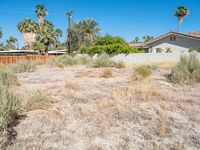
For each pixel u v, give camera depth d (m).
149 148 2.53
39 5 39.56
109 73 9.01
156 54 21.80
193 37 24.06
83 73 10.04
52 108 4.13
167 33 25.88
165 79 7.80
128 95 5.24
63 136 2.87
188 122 3.38
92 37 41.78
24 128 3.11
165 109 4.07
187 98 4.93
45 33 29.58
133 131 3.05
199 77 7.20
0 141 2.57
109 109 4.09
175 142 2.69
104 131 3.04
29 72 11.91
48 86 6.73
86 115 3.76
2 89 3.58
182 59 8.12
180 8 39.12
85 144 2.64
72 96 5.20
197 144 2.63
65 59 18.08
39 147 2.53
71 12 27.77
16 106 3.48
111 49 21.98
